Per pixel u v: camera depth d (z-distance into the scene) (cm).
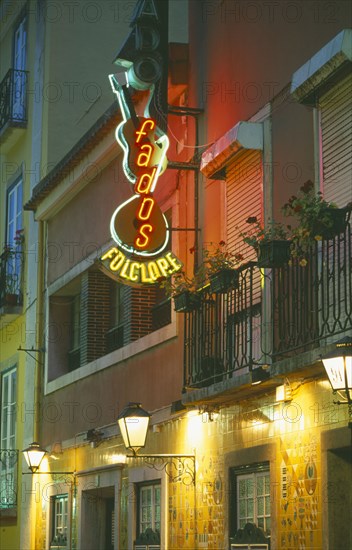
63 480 1939
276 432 1197
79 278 1975
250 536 1242
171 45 1569
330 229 1038
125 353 1700
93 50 2250
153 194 1641
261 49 1338
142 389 1625
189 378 1354
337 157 1131
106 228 1833
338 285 1020
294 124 1238
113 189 1814
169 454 1480
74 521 1858
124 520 1628
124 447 1653
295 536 1140
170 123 1602
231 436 1309
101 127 1789
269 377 1153
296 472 1147
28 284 2230
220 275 1246
